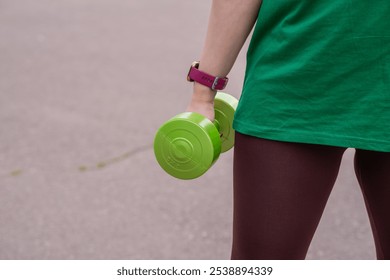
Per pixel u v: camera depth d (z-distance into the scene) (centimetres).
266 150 162
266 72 162
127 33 754
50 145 439
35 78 585
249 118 163
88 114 498
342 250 316
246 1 162
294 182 162
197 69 172
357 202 361
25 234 329
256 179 165
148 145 443
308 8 155
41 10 855
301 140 159
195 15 850
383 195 169
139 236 330
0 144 440
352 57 154
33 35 736
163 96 545
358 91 156
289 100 159
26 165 409
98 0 930
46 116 492
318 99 158
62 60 644
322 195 167
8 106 512
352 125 158
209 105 177
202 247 321
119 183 386
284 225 164
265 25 162
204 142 174
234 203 174
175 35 748
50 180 389
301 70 157
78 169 405
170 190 378
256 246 169
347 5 151
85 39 723
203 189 380
